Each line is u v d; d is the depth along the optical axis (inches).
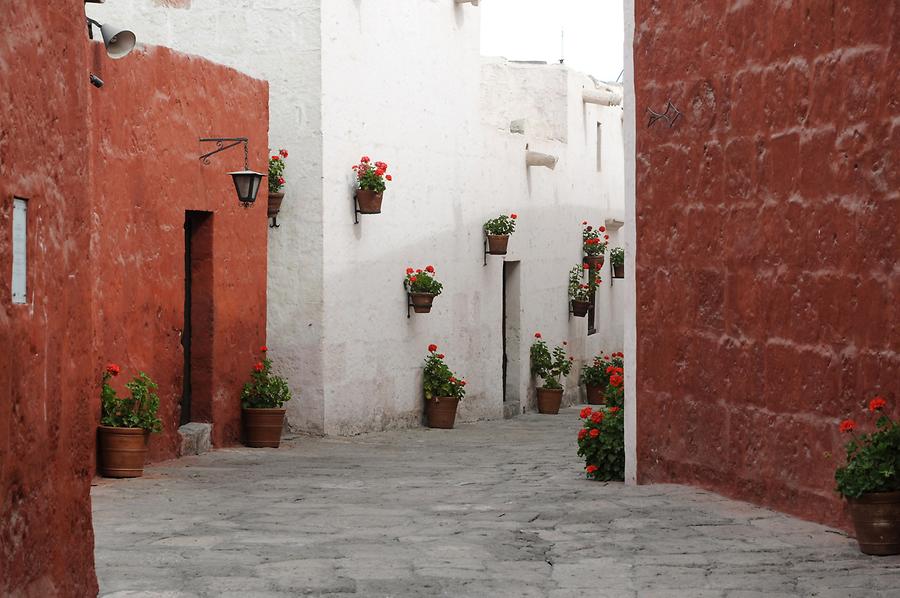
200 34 606.9
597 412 433.4
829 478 315.9
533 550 281.7
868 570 255.6
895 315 290.4
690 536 299.7
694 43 376.2
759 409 346.6
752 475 350.6
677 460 388.5
